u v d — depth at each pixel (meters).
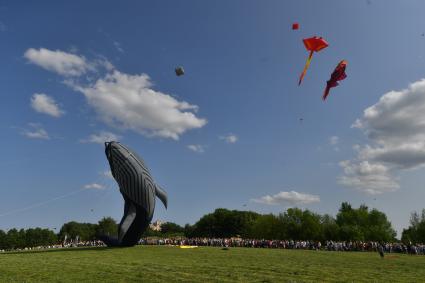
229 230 142.50
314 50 19.48
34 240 158.25
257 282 18.58
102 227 131.62
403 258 36.16
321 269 24.72
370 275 22.19
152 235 176.50
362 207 104.62
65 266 24.80
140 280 18.77
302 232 96.62
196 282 18.27
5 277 20.05
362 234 89.81
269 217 106.25
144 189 41.25
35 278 19.55
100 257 32.28
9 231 161.00
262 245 58.16
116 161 40.94
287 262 29.52
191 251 40.91
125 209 42.94
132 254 35.75
